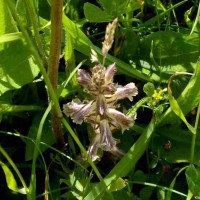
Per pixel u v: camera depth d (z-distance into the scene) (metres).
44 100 0.32
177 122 0.30
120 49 0.33
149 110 0.32
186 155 0.29
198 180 0.27
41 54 0.27
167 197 0.27
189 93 0.28
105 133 0.26
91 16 0.32
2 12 0.27
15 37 0.25
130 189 0.27
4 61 0.29
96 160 0.28
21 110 0.30
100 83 0.25
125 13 0.34
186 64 0.32
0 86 0.29
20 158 0.31
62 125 0.30
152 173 0.30
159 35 0.33
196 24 0.34
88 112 0.26
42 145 0.29
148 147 0.30
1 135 0.31
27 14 0.28
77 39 0.30
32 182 0.25
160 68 0.31
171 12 0.37
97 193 0.25
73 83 0.29
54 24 0.24
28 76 0.29
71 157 0.30
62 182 0.29
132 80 0.33
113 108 0.26
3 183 0.30
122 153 0.28
